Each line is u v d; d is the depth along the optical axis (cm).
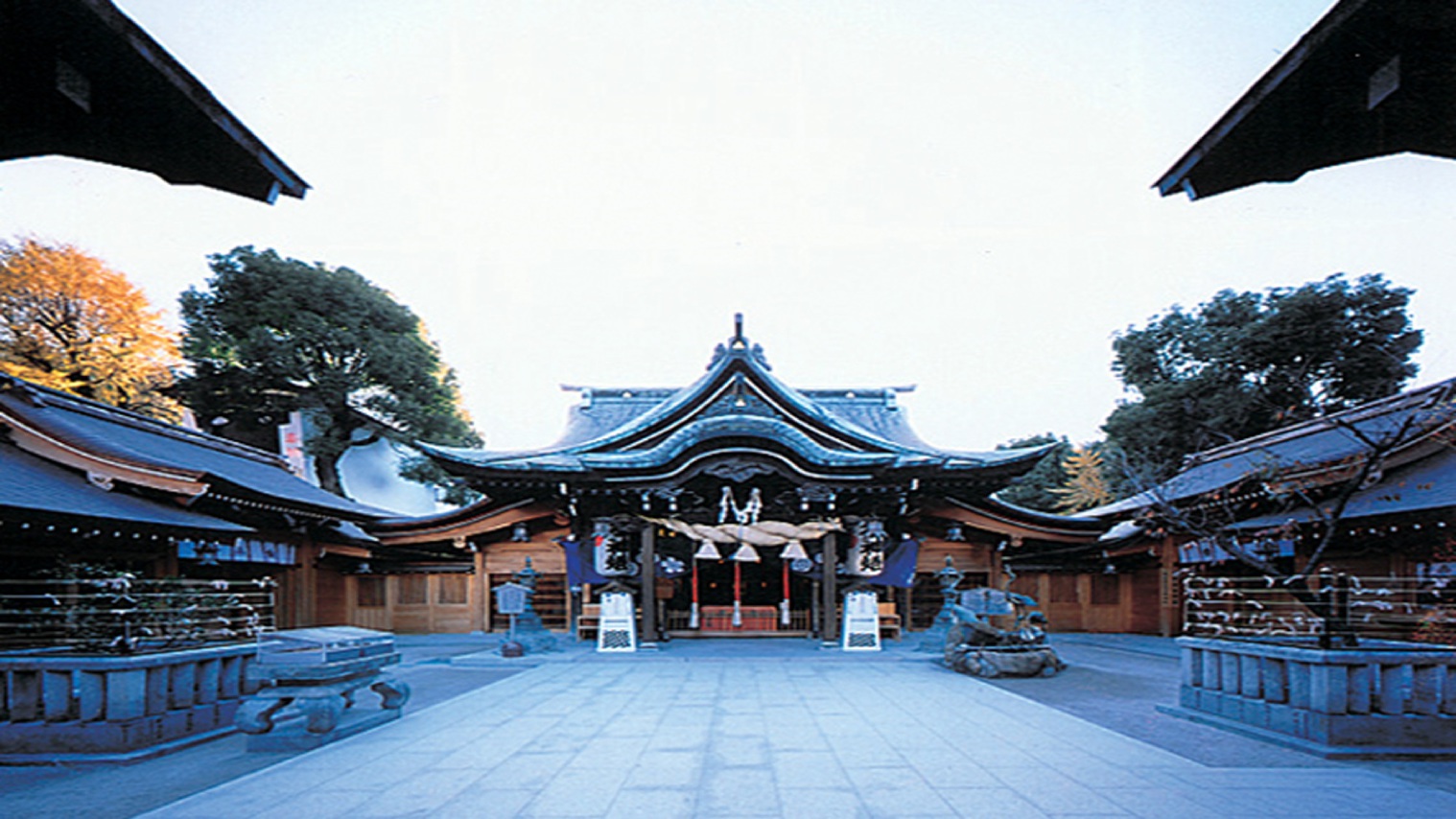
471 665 1633
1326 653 776
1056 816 569
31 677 809
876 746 802
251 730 812
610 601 1819
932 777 680
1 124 384
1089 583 2484
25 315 2602
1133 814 572
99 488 1422
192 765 759
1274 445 1922
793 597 2289
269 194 443
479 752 782
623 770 707
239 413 3116
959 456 2278
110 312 2731
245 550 1916
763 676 1384
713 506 2086
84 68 351
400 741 835
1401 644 932
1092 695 1172
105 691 797
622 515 1989
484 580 2411
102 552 1430
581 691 1195
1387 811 579
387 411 3114
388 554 2430
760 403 2105
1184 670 1014
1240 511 1753
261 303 2906
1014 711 1014
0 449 1381
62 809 618
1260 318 2619
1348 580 887
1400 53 350
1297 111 399
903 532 2095
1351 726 762
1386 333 2336
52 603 1288
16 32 328
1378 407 1576
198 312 2953
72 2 312
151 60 342
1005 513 2320
